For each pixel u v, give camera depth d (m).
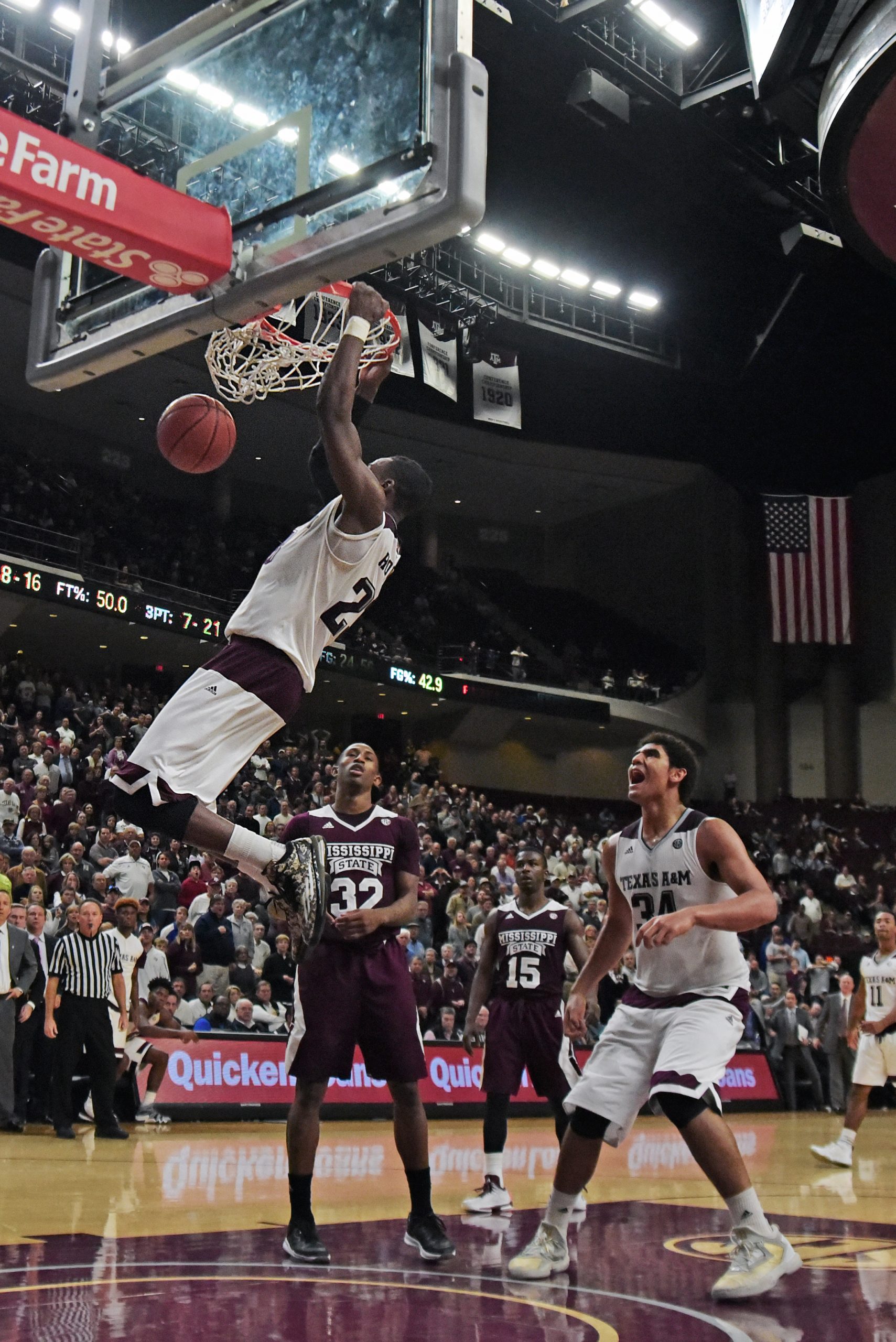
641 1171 7.63
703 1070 3.80
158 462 26.56
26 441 24.62
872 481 29.27
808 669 29.97
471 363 23.72
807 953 19.14
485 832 21.59
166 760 3.23
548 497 30.16
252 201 3.78
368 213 3.47
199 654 24.11
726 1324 3.21
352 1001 4.31
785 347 24.88
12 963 9.11
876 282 22.36
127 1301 3.30
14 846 12.97
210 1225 4.78
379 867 4.56
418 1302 3.42
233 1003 11.49
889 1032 8.41
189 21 4.13
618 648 29.81
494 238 22.53
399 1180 6.76
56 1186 5.91
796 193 20.27
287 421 24.67
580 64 18.11
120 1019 9.18
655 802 4.18
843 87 10.95
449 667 26.38
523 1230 4.96
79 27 4.35
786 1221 5.35
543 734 29.47
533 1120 12.30
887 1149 10.03
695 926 3.74
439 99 3.41
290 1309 3.27
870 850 26.23
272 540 27.06
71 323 4.25
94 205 3.31
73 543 21.92
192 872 13.76
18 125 3.18
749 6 13.09
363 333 3.59
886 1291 3.69
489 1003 6.41
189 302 3.85
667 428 28.23
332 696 26.17
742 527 30.50
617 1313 3.34
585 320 25.64
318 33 3.76
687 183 20.45
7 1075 8.98
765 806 28.25
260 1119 10.59
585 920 16.16
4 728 16.83
